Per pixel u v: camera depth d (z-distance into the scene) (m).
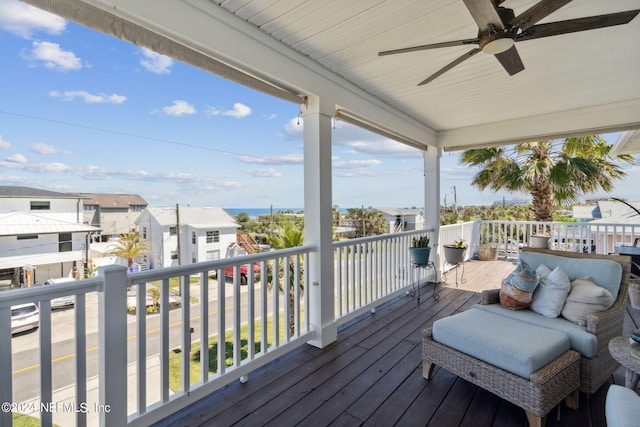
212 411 1.90
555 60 2.69
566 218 8.81
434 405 1.96
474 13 1.61
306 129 2.86
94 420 2.26
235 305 2.18
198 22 1.89
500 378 1.79
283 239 4.67
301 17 2.10
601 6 2.01
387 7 1.99
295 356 2.61
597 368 1.96
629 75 3.00
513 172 6.71
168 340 1.81
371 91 3.38
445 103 3.77
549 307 2.25
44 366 1.40
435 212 4.97
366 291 3.64
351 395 2.07
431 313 3.65
